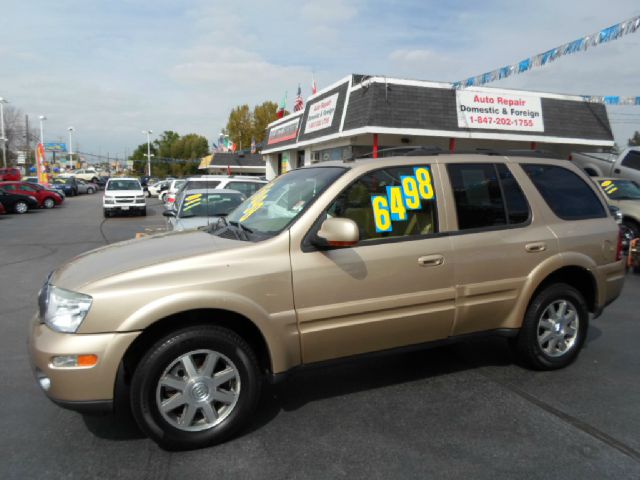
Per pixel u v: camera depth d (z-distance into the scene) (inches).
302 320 131.8
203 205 359.3
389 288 141.2
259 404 148.9
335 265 134.4
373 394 155.1
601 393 155.2
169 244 143.1
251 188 493.0
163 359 119.0
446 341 155.7
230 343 124.6
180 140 3260.3
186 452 123.0
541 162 174.1
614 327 225.8
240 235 142.3
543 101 623.2
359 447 124.3
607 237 176.9
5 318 241.6
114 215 966.4
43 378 117.0
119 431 133.6
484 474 112.7
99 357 114.0
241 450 123.4
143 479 111.7
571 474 112.4
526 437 128.5
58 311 117.5
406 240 144.6
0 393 156.9
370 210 142.8
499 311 159.2
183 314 124.4
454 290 149.9
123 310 115.7
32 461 119.1
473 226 154.7
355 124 557.0
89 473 114.2
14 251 475.8
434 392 156.3
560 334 171.2
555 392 156.0
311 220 135.4
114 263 128.6
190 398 122.8
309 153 765.3
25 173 2469.2
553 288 167.5
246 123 2095.2
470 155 162.1
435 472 113.5
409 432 131.4
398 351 149.3
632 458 118.8
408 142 632.4
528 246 160.2
